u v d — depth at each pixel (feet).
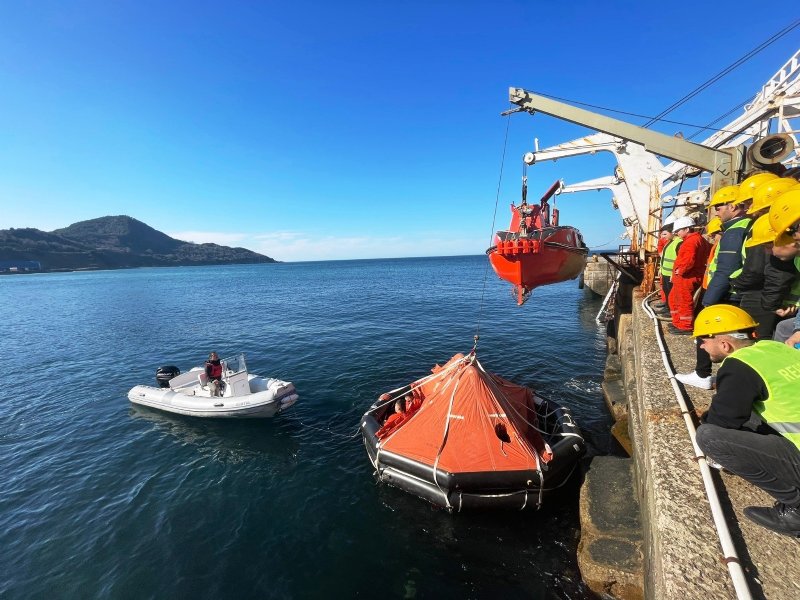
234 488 25.62
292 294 158.71
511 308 96.43
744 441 8.25
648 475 12.22
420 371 47.24
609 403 32.96
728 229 16.51
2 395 46.83
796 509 8.17
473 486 20.58
